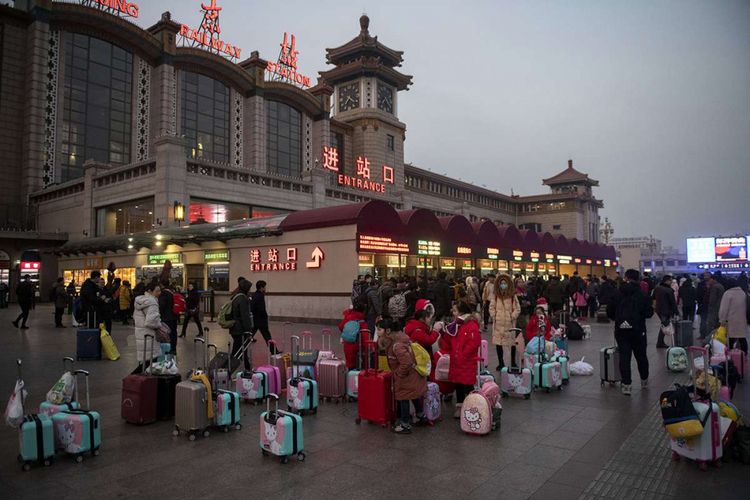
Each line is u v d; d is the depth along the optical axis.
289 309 22.47
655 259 90.38
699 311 15.55
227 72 50.50
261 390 8.20
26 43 43.09
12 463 5.59
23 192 42.19
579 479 5.00
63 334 17.45
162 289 11.63
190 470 5.35
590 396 8.57
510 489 4.76
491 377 7.71
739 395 8.20
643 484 4.86
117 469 5.39
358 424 7.08
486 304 18.22
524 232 36.06
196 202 31.23
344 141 61.06
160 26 47.03
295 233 22.42
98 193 35.81
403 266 24.42
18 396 5.53
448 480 5.00
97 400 8.41
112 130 45.62
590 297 24.27
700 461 5.21
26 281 19.09
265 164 52.38
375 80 62.25
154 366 7.40
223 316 9.65
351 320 9.31
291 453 5.52
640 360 8.91
